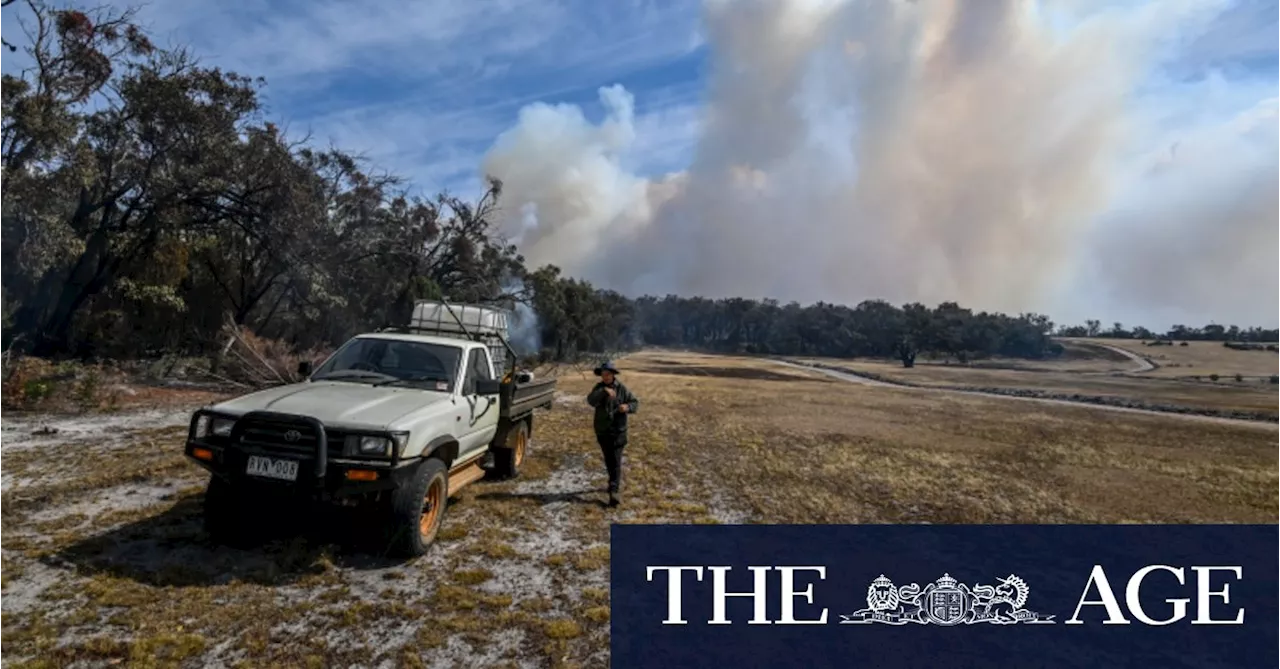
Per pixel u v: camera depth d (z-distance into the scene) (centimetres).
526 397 845
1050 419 2147
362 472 482
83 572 463
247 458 483
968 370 8475
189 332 2394
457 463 644
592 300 7125
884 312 14350
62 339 2159
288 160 2320
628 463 1032
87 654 357
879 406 2428
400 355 668
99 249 2197
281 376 1589
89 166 1848
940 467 1126
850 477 1000
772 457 1158
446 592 469
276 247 2336
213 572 480
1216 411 2819
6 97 1652
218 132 2191
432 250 3725
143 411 1283
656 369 5431
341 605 441
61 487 690
